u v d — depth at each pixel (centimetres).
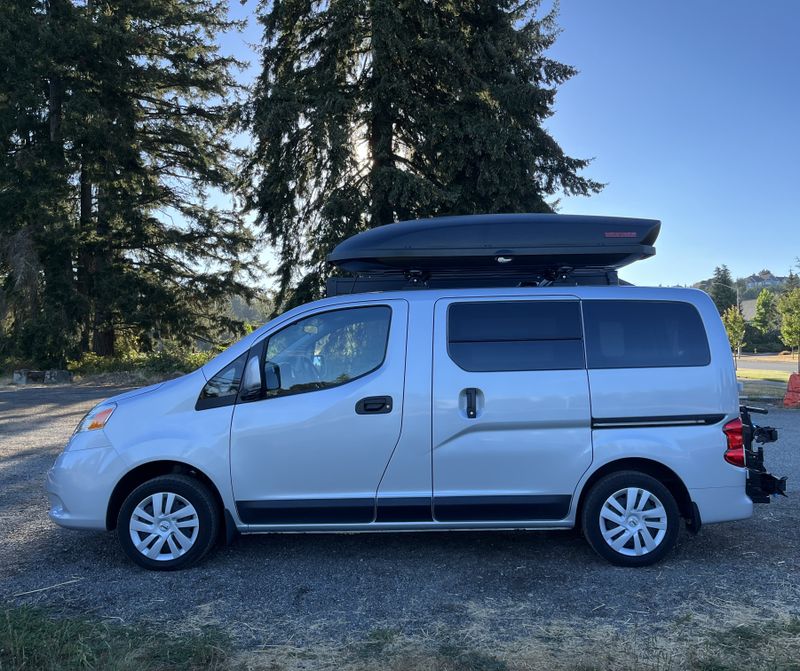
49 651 339
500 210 1878
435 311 490
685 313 493
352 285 542
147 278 2734
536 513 475
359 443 470
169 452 468
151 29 2688
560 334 485
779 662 330
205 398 481
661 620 384
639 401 474
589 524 476
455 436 471
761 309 8225
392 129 2027
